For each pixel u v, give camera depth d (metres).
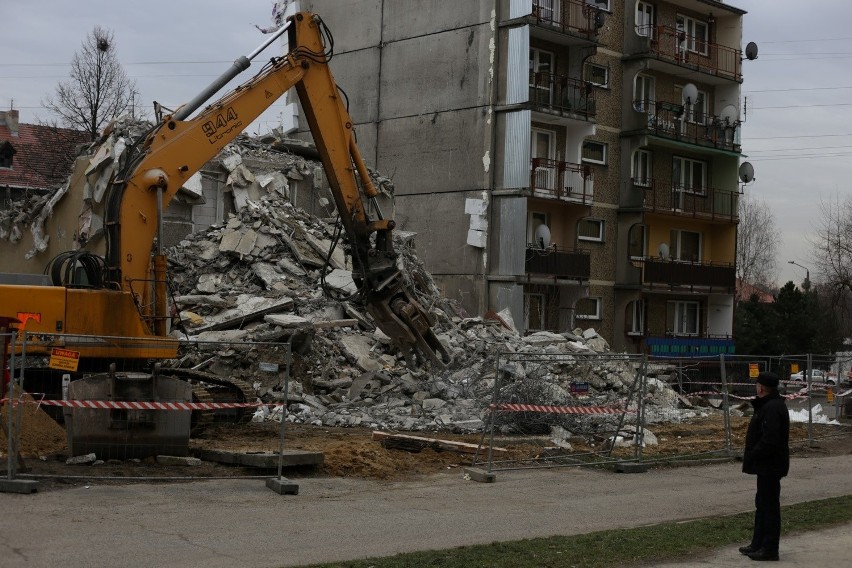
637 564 9.24
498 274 35.22
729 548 10.09
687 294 43.41
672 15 42.72
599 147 39.81
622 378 23.83
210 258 24.83
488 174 35.41
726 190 44.62
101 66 44.75
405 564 8.70
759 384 10.09
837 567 9.34
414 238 32.47
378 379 20.38
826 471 16.88
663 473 15.80
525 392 18.56
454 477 14.18
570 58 37.88
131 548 8.95
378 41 39.09
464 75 36.28
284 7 42.06
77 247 27.55
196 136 16.08
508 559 9.09
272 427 17.58
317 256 25.58
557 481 14.42
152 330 15.09
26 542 8.98
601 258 39.62
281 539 9.67
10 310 14.30
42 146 50.19
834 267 61.78
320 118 18.02
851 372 26.09
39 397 14.77
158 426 13.23
